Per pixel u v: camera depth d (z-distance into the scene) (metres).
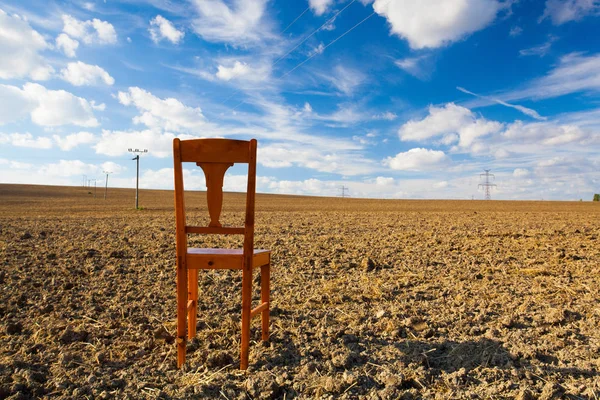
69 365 3.36
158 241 9.61
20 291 5.33
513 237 10.84
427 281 6.13
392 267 7.09
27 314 4.57
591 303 4.88
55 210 29.73
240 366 3.31
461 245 9.36
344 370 3.28
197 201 54.28
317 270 6.79
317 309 4.83
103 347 3.72
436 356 3.54
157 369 3.33
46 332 4.05
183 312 3.33
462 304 4.97
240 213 26.12
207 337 3.96
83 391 2.98
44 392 2.98
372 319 4.45
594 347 3.56
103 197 62.62
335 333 3.99
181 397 2.92
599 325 4.13
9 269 6.39
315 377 3.16
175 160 3.19
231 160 3.15
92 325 4.23
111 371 3.29
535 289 5.54
